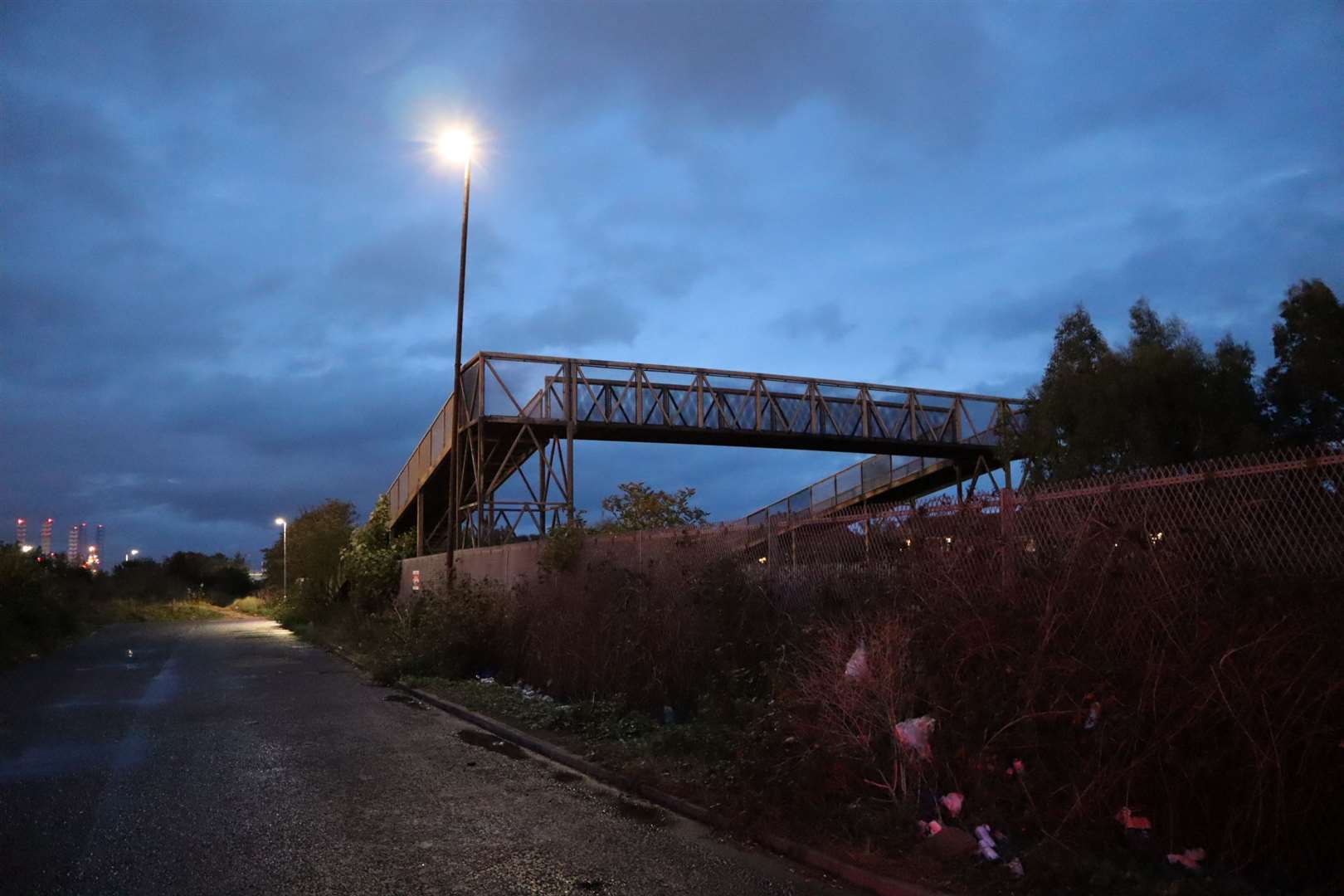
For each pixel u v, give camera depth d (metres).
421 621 18.02
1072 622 6.06
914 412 33.06
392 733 10.94
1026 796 5.77
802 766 6.52
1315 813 4.98
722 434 29.91
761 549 10.54
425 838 6.53
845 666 7.14
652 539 12.29
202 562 89.81
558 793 7.87
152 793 7.89
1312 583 5.15
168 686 16.00
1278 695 5.15
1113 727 5.55
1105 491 6.39
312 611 35.47
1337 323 13.23
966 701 6.20
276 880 5.65
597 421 28.16
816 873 5.80
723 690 9.56
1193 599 5.61
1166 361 13.95
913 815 6.03
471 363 27.50
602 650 11.74
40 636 24.86
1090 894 4.93
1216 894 4.69
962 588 6.84
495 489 28.19
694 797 7.28
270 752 9.73
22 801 7.61
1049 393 16.06
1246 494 5.76
